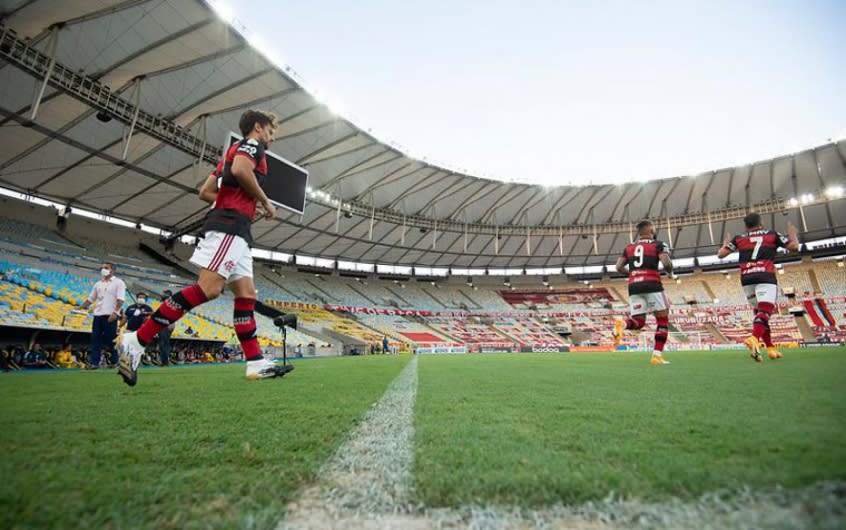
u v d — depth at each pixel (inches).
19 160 698.2
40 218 863.1
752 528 24.5
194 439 50.6
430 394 95.4
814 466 34.3
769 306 230.7
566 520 26.9
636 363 260.1
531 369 202.2
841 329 1224.8
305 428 57.0
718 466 35.2
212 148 735.1
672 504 28.2
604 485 32.0
